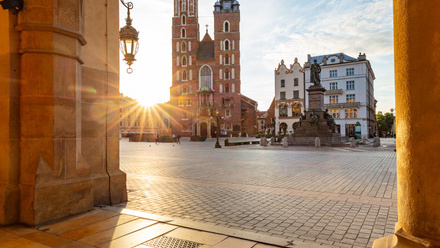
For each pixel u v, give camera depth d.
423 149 2.12
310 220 4.84
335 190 7.30
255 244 3.65
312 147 26.27
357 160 14.55
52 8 4.56
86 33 5.76
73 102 4.94
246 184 8.21
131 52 7.70
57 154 4.72
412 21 2.18
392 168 11.41
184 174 10.27
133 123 88.69
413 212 2.21
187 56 73.94
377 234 4.15
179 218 5.00
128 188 7.69
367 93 60.41
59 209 4.73
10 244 3.70
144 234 4.03
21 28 4.50
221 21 73.69
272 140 31.89
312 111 29.53
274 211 5.41
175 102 73.00
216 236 3.93
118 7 6.50
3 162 4.68
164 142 45.88
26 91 4.59
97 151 5.88
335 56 60.97
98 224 4.46
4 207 4.43
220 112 72.31
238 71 73.00
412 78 2.19
